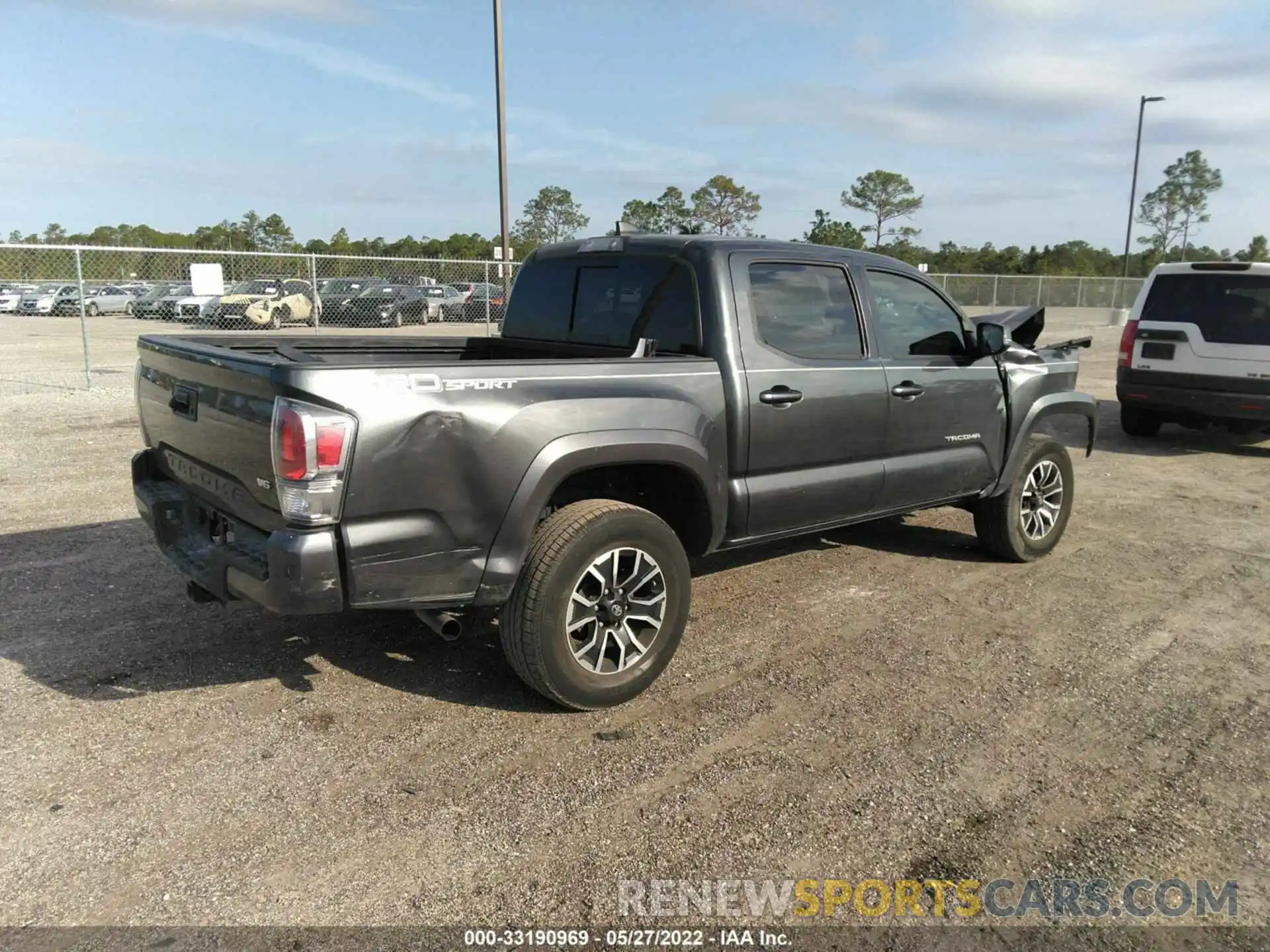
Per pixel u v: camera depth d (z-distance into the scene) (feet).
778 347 13.34
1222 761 10.74
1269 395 28.43
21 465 24.93
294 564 9.29
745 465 13.01
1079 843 9.13
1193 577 17.58
